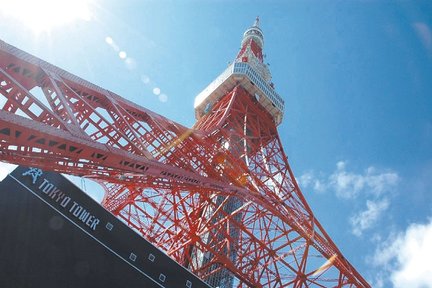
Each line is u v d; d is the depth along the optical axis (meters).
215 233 58.50
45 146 17.94
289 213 49.62
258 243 49.28
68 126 18.86
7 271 29.30
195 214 53.00
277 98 74.81
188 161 32.53
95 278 31.19
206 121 66.25
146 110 33.62
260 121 70.81
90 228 33.03
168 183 31.89
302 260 47.44
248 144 62.59
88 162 21.31
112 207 53.44
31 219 31.88
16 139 16.64
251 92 72.19
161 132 31.14
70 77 25.22
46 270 30.12
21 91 17.38
